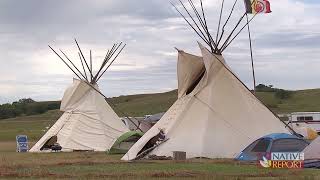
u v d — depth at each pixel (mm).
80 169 19750
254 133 26719
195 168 19688
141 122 42906
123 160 24906
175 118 27078
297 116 49625
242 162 22141
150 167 20328
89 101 40000
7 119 130000
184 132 26547
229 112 27172
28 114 147375
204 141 26016
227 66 28422
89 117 39281
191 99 27562
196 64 28250
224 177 16484
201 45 28156
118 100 145625
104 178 16672
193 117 27031
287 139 22031
